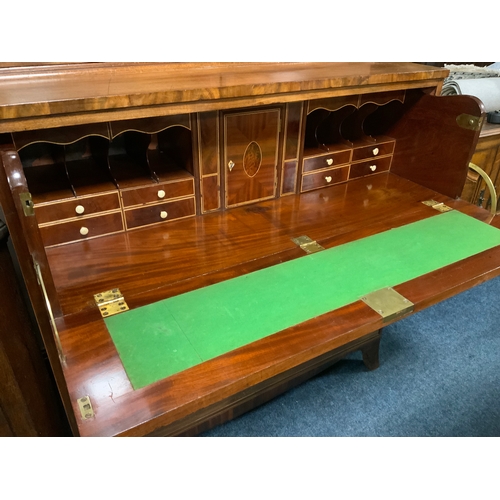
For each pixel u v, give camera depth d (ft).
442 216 3.88
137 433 2.03
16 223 2.31
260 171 3.92
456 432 4.19
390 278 3.05
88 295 2.80
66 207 3.13
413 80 3.84
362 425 4.25
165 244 3.37
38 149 3.54
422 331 5.48
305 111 3.85
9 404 3.19
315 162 4.18
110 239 3.39
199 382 2.21
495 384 4.74
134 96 2.59
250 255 3.28
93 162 3.69
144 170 3.61
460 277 3.07
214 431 4.18
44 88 2.71
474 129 3.80
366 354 4.76
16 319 3.20
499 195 6.48
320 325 2.61
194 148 3.44
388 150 4.64
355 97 3.98
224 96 2.90
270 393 4.24
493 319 5.69
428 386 4.70
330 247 3.40
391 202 4.14
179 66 3.56
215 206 3.83
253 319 2.64
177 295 2.82
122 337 2.47
